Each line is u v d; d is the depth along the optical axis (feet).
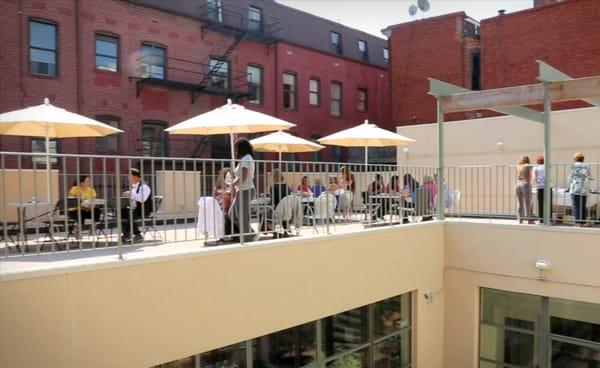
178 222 31.12
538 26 58.90
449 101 30.81
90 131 24.81
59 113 21.88
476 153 42.06
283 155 69.26
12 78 46.68
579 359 26.32
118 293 14.67
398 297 28.07
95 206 21.38
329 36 79.00
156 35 57.26
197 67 61.05
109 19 53.31
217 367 18.76
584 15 55.67
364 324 25.81
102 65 53.11
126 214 21.98
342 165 24.86
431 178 33.53
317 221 25.07
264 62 69.15
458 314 30.32
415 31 69.62
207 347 16.84
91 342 14.05
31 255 15.69
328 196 22.75
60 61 49.75
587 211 27.78
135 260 15.07
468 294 29.99
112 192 43.39
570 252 25.94
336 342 24.20
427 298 28.89
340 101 79.87
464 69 65.21
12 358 12.60
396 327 27.89
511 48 60.85
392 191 28.32
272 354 20.98
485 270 29.12
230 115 22.62
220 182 21.48
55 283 13.42
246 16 66.95
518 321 28.71
